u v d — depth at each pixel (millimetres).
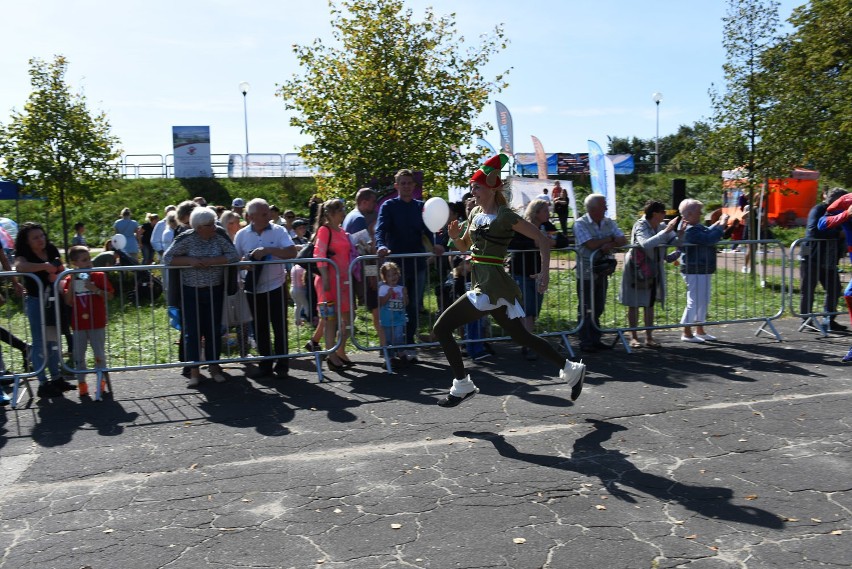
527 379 6977
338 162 12961
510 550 3652
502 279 5555
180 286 6863
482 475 4625
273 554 3654
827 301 9211
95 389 6805
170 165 37000
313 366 7746
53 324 6750
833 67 16625
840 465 4707
